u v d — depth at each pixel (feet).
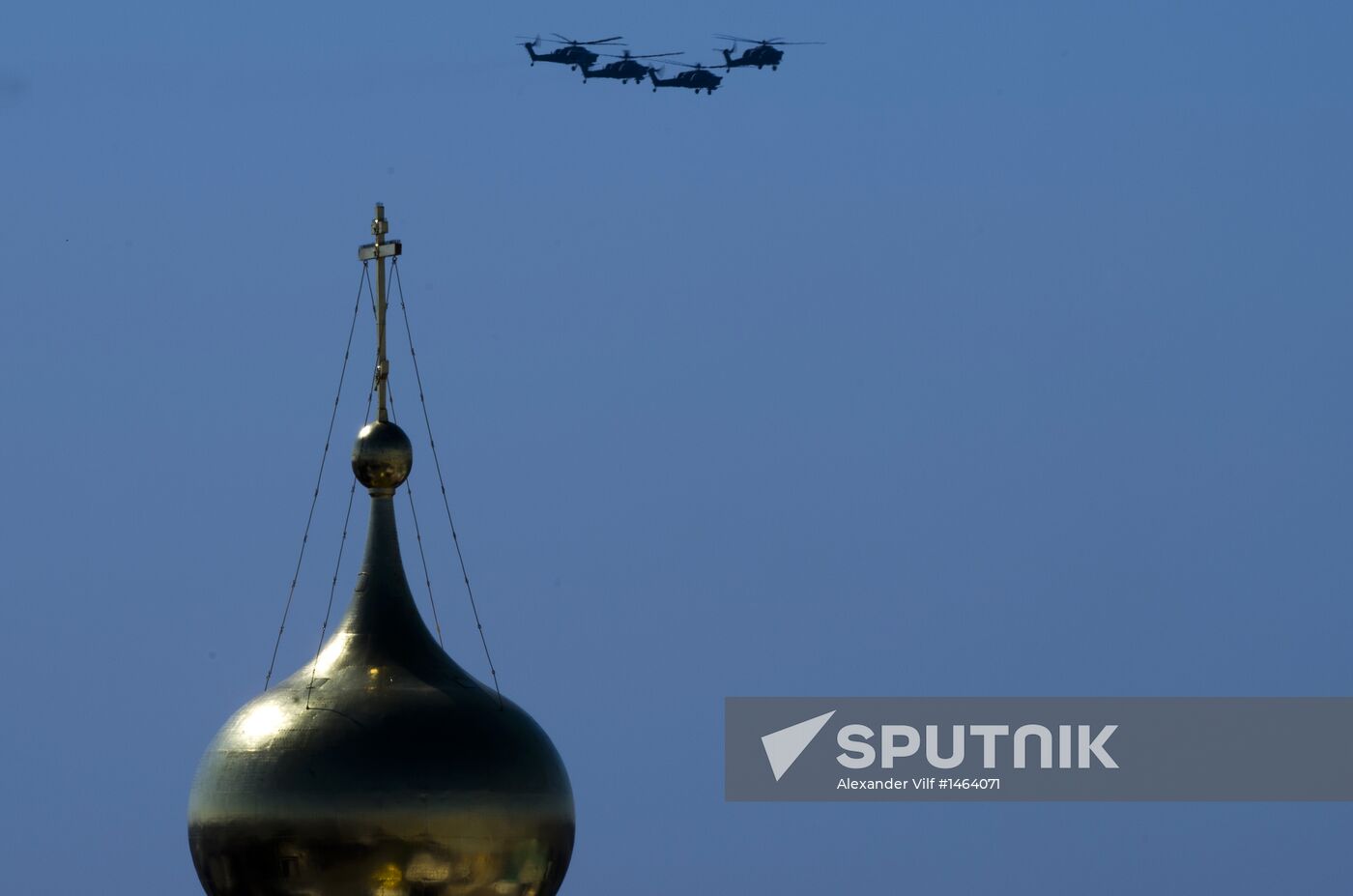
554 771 472.44
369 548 495.82
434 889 458.09
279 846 456.45
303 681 474.49
